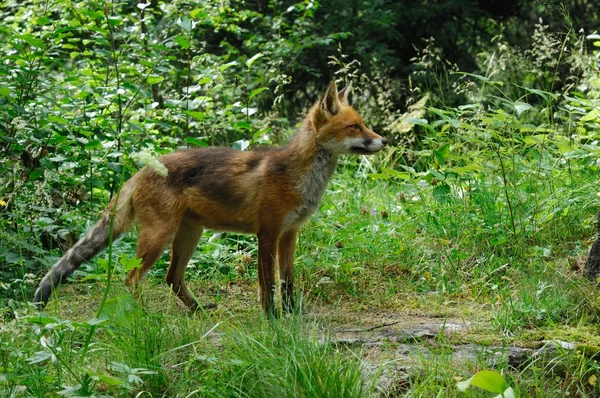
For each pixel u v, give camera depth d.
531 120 17.62
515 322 7.45
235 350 6.65
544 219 9.78
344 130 8.54
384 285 9.19
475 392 6.21
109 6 11.24
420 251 9.78
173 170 8.48
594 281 8.09
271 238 8.44
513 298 8.27
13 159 9.45
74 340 7.18
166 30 13.78
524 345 7.00
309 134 8.51
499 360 6.66
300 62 19.62
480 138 11.30
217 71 11.49
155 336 6.76
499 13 21.38
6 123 9.65
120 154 9.95
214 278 9.69
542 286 7.98
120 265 9.24
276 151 8.62
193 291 9.38
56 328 6.43
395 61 18.98
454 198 10.40
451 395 6.25
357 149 8.62
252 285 9.57
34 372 6.38
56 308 7.62
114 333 6.79
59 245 9.86
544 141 10.10
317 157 8.55
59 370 6.24
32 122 9.98
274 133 13.55
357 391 6.15
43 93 10.51
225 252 10.09
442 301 8.58
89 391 5.91
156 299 8.84
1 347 6.41
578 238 9.66
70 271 8.12
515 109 9.34
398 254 9.80
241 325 7.41
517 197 9.55
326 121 8.50
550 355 6.81
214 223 8.66
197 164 8.54
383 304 8.58
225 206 8.48
